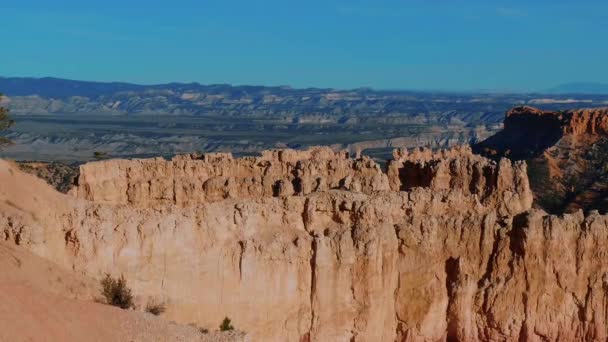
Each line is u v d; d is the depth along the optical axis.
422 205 57.22
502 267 53.84
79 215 46.75
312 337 51.19
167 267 47.91
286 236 51.69
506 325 53.25
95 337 37.09
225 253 49.84
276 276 50.62
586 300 53.94
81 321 37.62
